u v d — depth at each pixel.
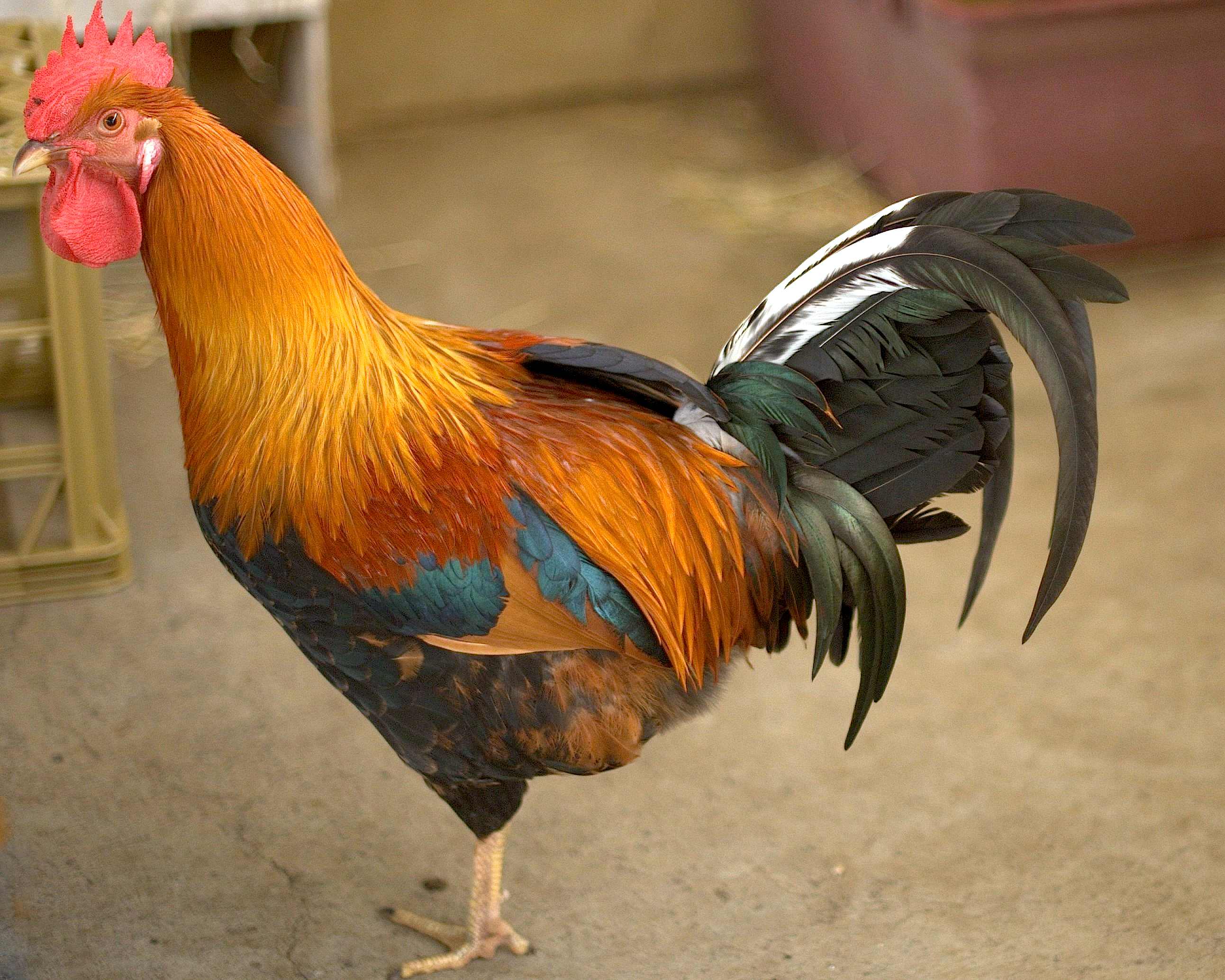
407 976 3.21
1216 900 3.44
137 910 3.36
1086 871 3.54
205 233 2.53
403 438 2.66
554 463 2.76
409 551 2.63
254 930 3.33
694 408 2.95
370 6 7.62
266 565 2.70
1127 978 3.22
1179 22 6.10
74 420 4.29
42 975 3.16
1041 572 4.71
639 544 2.78
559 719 2.79
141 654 4.25
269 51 6.92
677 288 6.46
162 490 5.03
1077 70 6.17
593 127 8.05
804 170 7.60
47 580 4.45
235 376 2.64
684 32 8.33
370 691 2.83
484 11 7.86
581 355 2.81
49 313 4.18
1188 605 4.55
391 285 6.37
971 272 2.64
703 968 3.26
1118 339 6.08
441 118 8.08
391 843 3.62
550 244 6.82
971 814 3.73
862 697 3.02
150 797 3.71
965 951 3.30
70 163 2.51
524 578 2.68
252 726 3.99
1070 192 6.43
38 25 5.01
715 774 3.87
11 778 3.74
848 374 2.82
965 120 6.31
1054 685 4.21
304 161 6.95
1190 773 3.86
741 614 2.98
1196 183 6.51
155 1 5.97
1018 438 5.40
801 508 2.89
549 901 3.44
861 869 3.55
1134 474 5.21
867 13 6.96
